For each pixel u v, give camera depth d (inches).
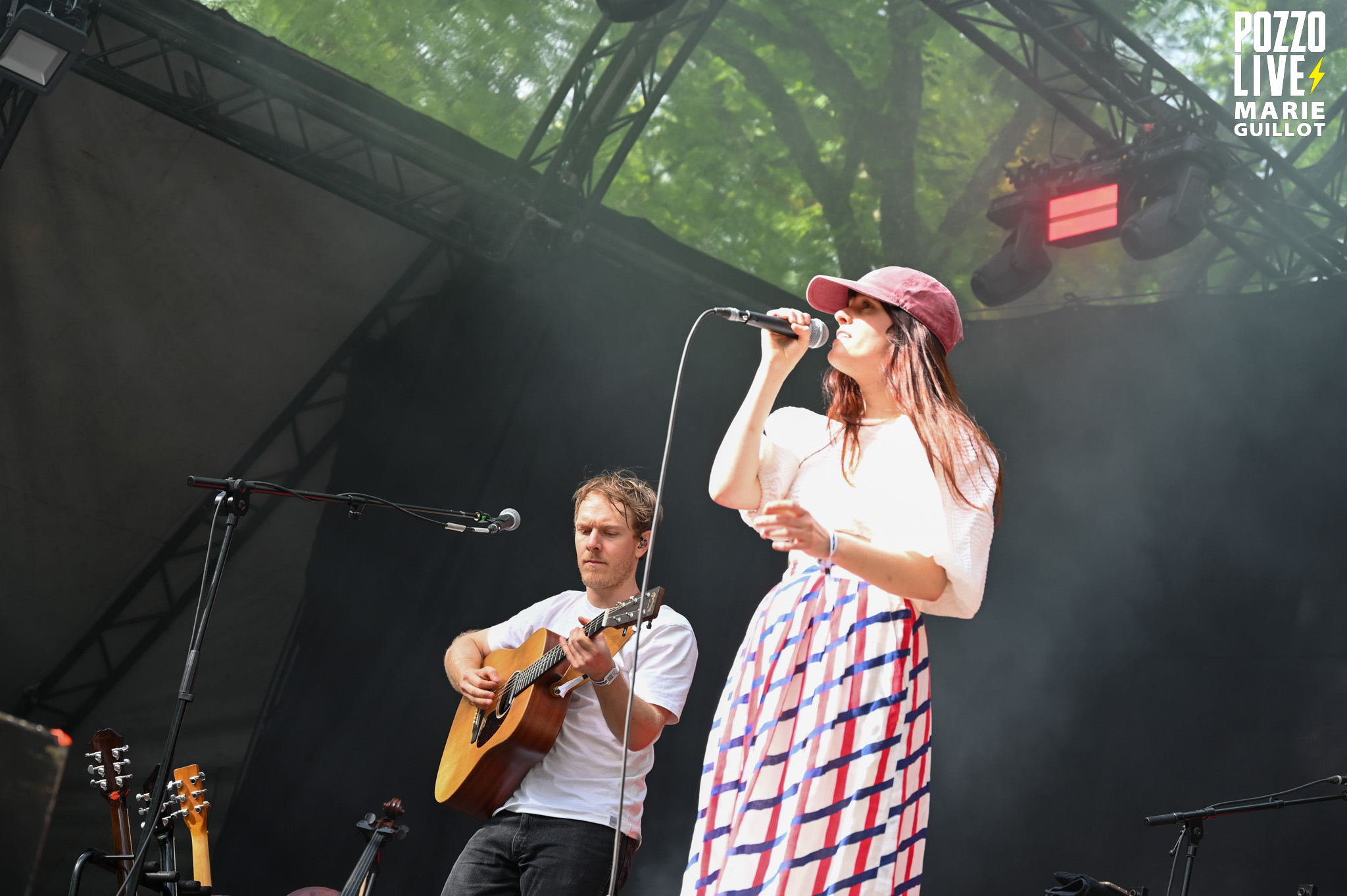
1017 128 277.3
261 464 274.5
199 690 267.0
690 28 261.4
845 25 262.8
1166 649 263.6
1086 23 242.8
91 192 250.8
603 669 108.3
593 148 269.0
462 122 263.3
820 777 59.2
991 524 62.6
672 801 286.2
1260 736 247.3
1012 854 268.1
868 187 291.3
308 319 275.0
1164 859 250.2
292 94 251.6
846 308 70.9
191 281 262.5
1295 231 260.5
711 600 294.5
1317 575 249.8
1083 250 290.0
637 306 296.2
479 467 281.6
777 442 69.4
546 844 110.3
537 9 243.1
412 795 265.9
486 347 284.4
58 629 261.1
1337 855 231.3
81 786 256.8
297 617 271.0
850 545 58.4
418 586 274.2
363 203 263.6
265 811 257.1
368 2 238.4
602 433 291.4
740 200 290.8
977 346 301.7
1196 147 232.2
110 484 262.5
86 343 256.4
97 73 239.5
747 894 58.4
